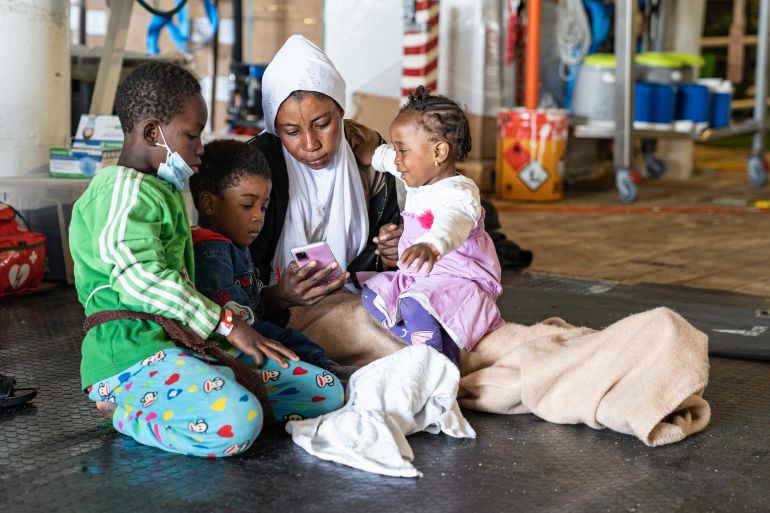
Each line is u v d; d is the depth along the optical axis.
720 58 11.93
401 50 6.94
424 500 1.92
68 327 3.28
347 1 7.00
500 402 2.42
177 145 2.22
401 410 2.23
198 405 2.03
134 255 2.08
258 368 2.25
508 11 6.66
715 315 3.61
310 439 2.14
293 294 2.51
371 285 2.61
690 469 2.11
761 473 2.09
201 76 7.22
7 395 2.44
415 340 2.46
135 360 2.12
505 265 4.49
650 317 2.35
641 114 6.82
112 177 2.15
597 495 1.96
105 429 2.30
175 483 1.98
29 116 4.08
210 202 2.45
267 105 2.63
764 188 7.46
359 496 1.93
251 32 7.21
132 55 5.23
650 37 8.03
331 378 2.28
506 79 6.95
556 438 2.29
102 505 1.88
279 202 2.71
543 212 6.25
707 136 6.87
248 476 2.01
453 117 2.46
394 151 2.77
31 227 3.98
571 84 7.35
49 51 4.11
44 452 2.14
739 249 5.06
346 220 2.78
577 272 4.43
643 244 5.16
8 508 1.86
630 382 2.31
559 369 2.37
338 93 2.63
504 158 6.69
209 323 2.14
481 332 2.49
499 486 1.99
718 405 2.56
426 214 2.46
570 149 7.80
